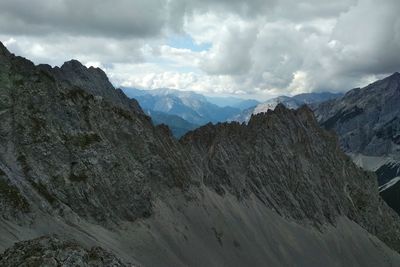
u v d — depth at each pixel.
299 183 190.62
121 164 115.44
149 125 140.88
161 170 130.88
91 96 121.31
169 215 122.25
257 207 164.75
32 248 40.25
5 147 96.19
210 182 153.88
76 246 41.81
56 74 175.62
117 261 42.75
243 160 178.75
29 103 104.38
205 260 117.38
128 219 109.81
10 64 106.88
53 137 103.81
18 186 87.94
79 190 101.19
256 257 134.62
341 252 176.00
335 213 196.12
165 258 106.06
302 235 169.12
